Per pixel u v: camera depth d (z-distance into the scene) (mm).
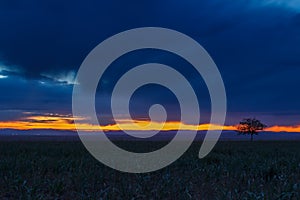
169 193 11273
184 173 15578
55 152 24672
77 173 14438
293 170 16047
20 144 32344
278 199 10461
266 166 16234
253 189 11672
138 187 11938
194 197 10961
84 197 10781
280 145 38719
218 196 10781
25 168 15789
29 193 10984
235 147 32688
